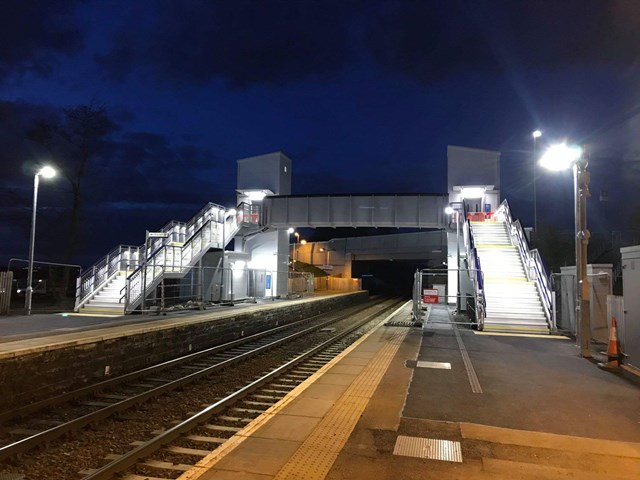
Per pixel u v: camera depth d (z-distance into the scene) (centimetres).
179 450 624
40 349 952
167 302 2494
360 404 753
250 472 492
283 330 2198
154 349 1334
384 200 3161
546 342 1468
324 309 3369
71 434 701
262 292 3088
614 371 1030
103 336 1135
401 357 1198
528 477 489
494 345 1408
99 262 2158
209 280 2689
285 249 3428
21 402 905
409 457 538
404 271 9250
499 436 614
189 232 2594
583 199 1277
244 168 3359
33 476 562
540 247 3803
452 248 3241
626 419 694
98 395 968
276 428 633
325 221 3155
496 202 3131
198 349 1570
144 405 883
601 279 1545
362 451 555
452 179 3159
